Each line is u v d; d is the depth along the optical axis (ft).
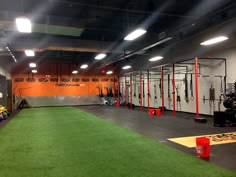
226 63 29.45
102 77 65.57
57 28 23.62
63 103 61.87
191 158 13.47
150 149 15.70
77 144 17.60
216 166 12.01
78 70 63.36
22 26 17.67
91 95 64.59
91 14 25.05
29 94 59.00
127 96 61.98
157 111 36.37
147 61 47.65
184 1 22.72
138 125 26.43
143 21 27.35
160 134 20.84
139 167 12.16
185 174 11.01
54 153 15.24
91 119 32.50
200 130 22.39
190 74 36.88
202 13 24.16
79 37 35.37
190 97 37.17
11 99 47.57
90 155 14.58
